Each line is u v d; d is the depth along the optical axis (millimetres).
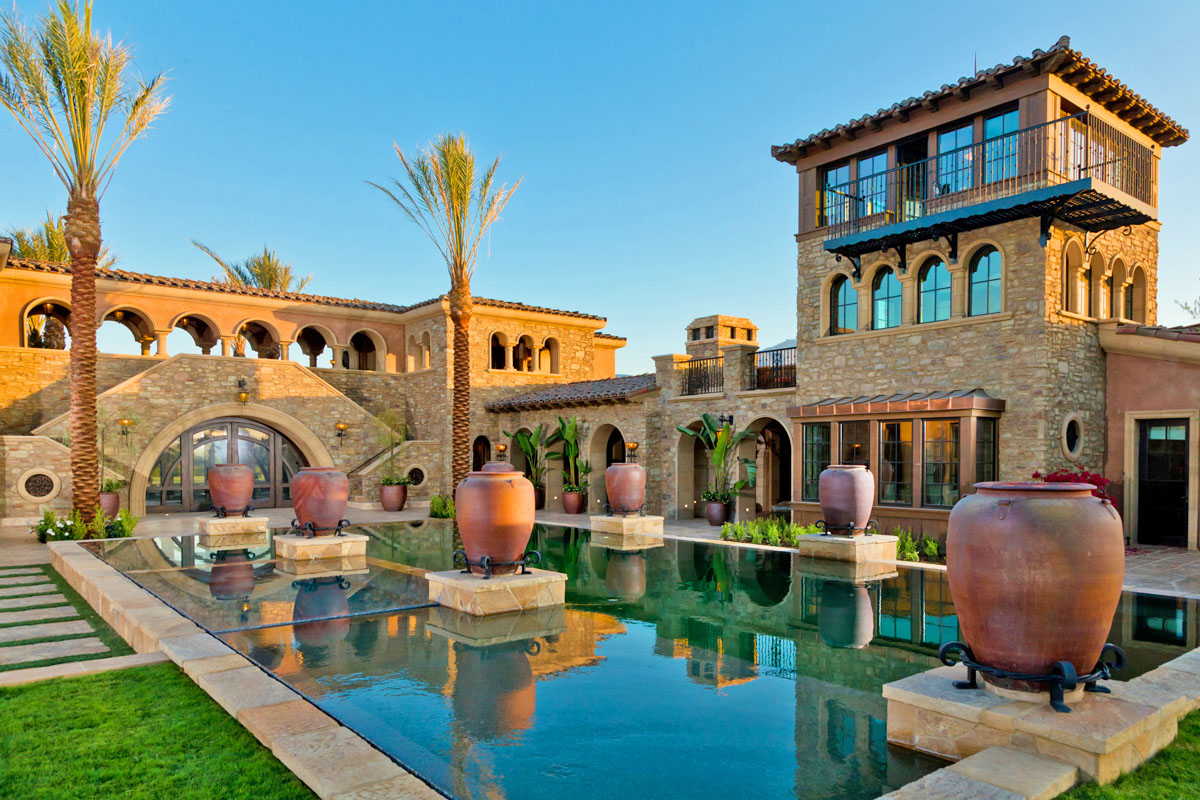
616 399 21359
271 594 9242
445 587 8531
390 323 27859
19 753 4277
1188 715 4770
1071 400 13516
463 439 20188
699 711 5078
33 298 21391
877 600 8844
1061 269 13484
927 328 14664
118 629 7754
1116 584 4348
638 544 14227
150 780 3910
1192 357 13133
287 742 4219
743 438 18391
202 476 22875
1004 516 4430
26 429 20891
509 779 4012
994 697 4383
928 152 14922
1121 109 14562
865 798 3809
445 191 19359
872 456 14445
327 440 24438
